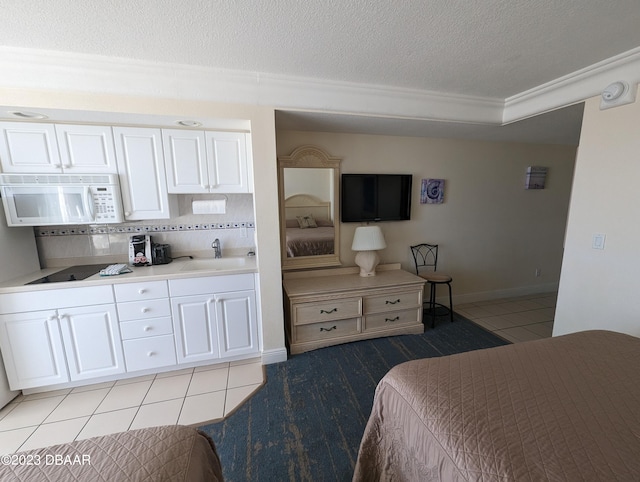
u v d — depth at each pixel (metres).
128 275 2.13
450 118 2.55
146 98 1.87
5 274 2.01
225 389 2.10
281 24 1.43
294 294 2.48
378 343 2.75
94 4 1.24
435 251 3.50
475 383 1.09
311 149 2.84
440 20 1.42
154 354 2.22
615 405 0.97
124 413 1.89
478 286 3.77
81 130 2.03
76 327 2.03
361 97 2.28
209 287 2.25
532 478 0.71
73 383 2.14
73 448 0.82
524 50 1.74
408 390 1.09
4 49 1.61
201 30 1.48
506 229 3.75
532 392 1.03
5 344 1.93
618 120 1.88
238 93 2.02
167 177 2.23
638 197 1.81
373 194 3.09
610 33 1.56
